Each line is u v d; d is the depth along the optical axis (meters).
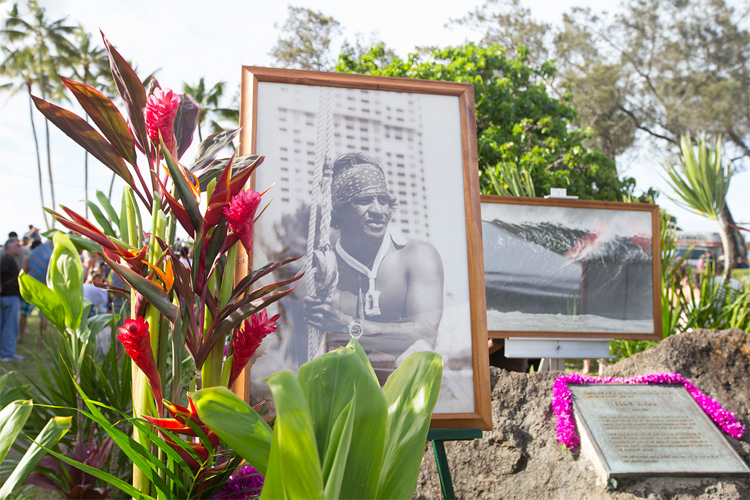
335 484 0.85
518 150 9.95
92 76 25.94
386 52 16.08
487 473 2.83
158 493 1.31
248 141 1.72
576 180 10.09
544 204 4.12
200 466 1.29
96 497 2.06
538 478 2.77
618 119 18.58
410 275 1.79
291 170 1.76
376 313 1.74
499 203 4.07
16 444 2.14
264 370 1.64
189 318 1.29
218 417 1.04
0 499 1.25
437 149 1.90
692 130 17.61
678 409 2.95
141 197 1.41
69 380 2.41
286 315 1.68
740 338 3.44
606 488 2.62
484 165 9.65
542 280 4.06
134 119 1.38
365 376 1.06
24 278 1.77
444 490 1.75
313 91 1.83
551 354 4.04
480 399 1.75
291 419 0.83
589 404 2.94
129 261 1.24
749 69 17.77
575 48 18.64
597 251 4.16
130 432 2.43
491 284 4.00
